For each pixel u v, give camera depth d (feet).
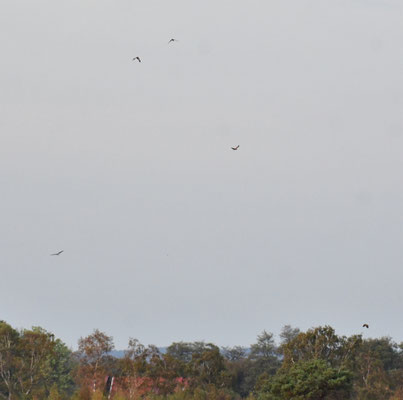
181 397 579.07
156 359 599.98
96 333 574.97
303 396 461.78
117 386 555.28
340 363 612.29
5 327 563.07
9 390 540.52
